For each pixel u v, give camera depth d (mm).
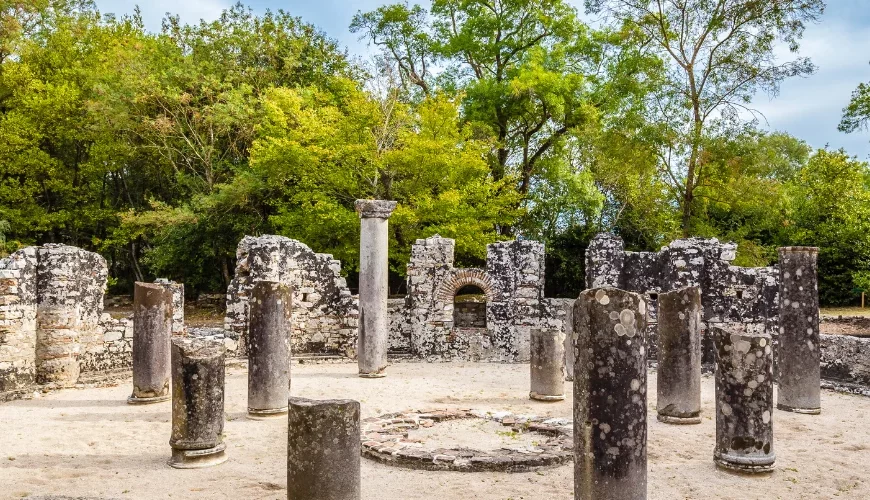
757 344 9789
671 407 12867
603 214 34875
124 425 12242
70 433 11562
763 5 26703
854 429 12547
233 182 29516
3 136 30531
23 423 12273
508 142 35219
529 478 9234
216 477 9195
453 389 16219
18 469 9352
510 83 31156
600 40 34094
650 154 28188
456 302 26219
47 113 31781
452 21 37594
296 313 21406
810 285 14117
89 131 32719
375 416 13031
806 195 35531
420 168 25750
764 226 33656
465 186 27172
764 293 19922
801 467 10062
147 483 8867
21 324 15383
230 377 17656
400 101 31031
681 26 28344
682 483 9219
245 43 34375
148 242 37812
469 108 33750
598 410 7117
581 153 34969
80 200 34781
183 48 35438
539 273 22234
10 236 32688
